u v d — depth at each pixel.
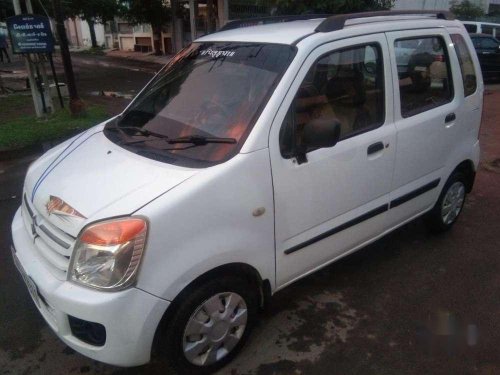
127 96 11.36
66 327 2.18
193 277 2.22
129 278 2.05
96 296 2.05
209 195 2.22
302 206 2.66
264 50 2.76
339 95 2.84
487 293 3.33
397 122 3.19
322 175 2.71
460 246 3.99
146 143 2.62
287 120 2.54
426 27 3.41
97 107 9.35
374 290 3.35
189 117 2.72
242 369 2.59
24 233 2.63
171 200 2.13
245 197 2.36
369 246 3.97
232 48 2.95
